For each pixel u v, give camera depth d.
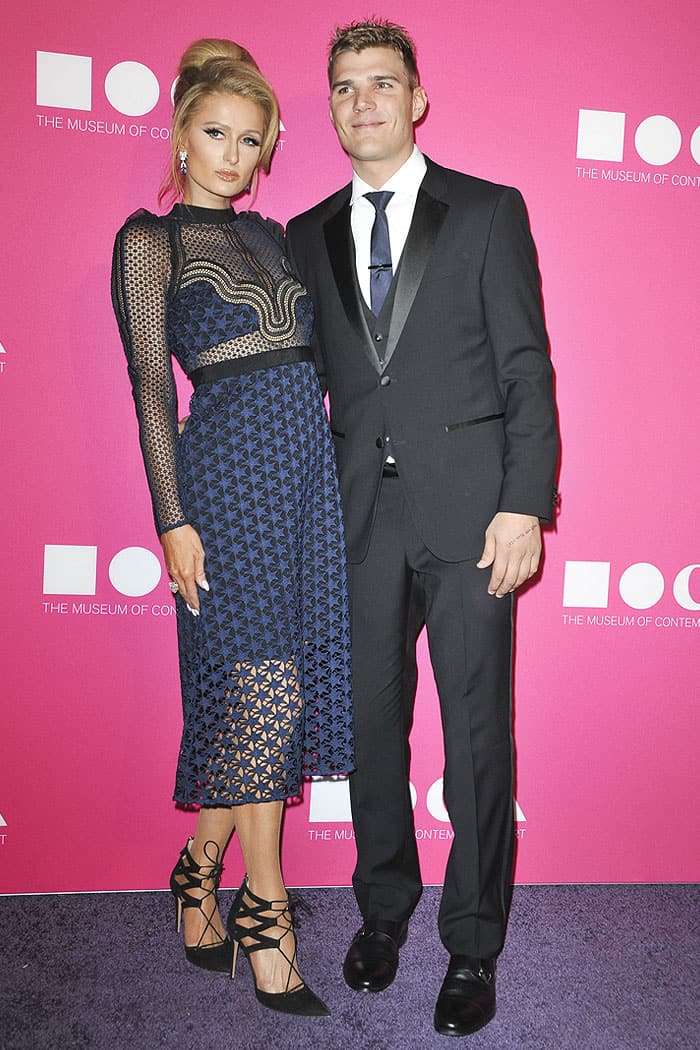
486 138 1.96
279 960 1.60
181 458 1.59
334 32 1.91
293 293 1.61
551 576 2.07
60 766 2.01
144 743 2.03
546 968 1.77
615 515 2.07
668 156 2.01
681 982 1.73
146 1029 1.56
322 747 1.68
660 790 2.12
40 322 1.91
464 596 1.62
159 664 2.02
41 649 1.98
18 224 1.88
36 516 1.95
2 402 1.92
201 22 1.88
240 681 1.57
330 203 1.73
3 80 1.84
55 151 1.88
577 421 2.04
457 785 1.66
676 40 1.99
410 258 1.59
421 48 1.93
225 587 1.56
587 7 1.96
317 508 1.63
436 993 1.70
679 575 2.10
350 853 2.10
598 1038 1.57
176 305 1.55
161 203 1.92
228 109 1.57
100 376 1.94
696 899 2.07
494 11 1.94
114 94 1.88
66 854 2.03
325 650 1.66
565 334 2.02
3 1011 1.59
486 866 1.65
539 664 2.08
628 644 2.10
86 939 1.84
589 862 2.12
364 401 1.64
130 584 2.00
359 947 1.73
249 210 1.85
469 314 1.59
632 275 2.03
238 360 1.54
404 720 1.76
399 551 1.66
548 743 2.10
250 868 1.63
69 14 1.85
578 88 1.97
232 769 1.58
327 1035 1.56
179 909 1.82
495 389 1.62
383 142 1.58
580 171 1.99
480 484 1.61
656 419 2.06
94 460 1.96
